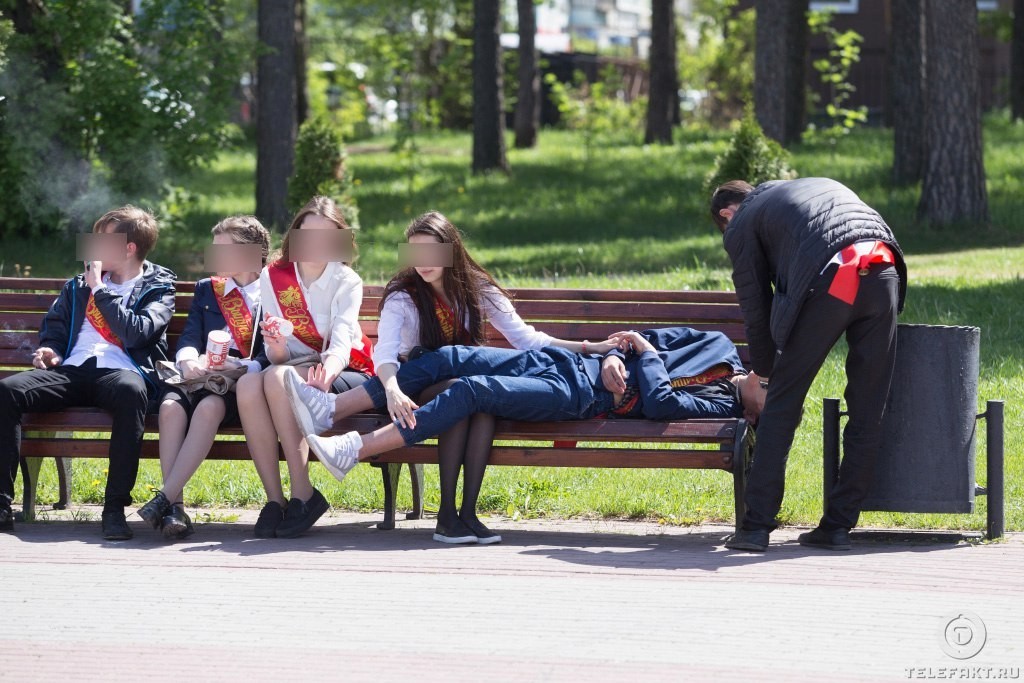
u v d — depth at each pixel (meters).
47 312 15.55
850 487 13.12
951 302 27.47
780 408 13.07
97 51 40.88
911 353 13.26
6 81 39.00
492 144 57.94
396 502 16.05
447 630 10.28
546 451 13.70
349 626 10.40
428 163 63.16
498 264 38.69
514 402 13.41
